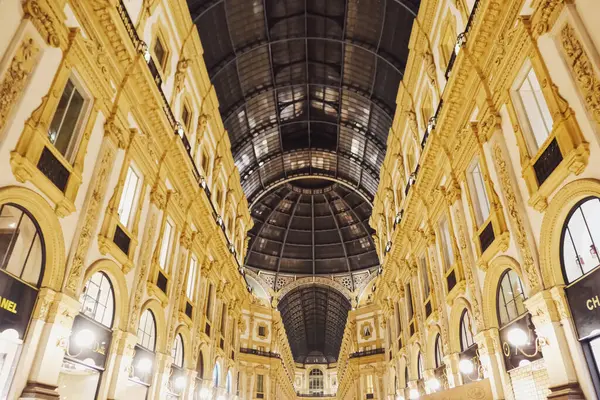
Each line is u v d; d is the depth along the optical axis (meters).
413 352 19.56
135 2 12.17
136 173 12.59
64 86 8.39
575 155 7.12
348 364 39.00
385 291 26.91
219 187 23.28
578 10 7.34
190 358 16.30
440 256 15.12
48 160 8.00
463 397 10.62
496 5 9.78
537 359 8.85
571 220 7.92
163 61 14.63
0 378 7.03
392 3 21.50
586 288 7.30
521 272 9.23
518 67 9.38
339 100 31.31
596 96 6.81
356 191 38.53
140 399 12.44
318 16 25.39
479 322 11.24
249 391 34.25
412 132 18.86
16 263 7.53
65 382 9.96
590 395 7.03
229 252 22.81
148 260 12.63
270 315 39.22
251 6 23.50
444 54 14.70
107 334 10.40
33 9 7.45
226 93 27.62
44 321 7.77
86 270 9.32
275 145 36.47
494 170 10.65
